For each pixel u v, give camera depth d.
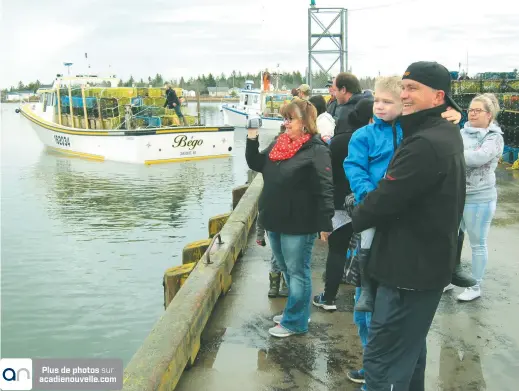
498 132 4.46
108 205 14.26
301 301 3.97
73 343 6.18
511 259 5.84
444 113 2.49
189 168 20.73
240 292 4.98
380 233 2.54
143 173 19.66
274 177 3.74
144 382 2.84
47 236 10.99
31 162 22.47
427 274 2.43
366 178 2.96
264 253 6.18
